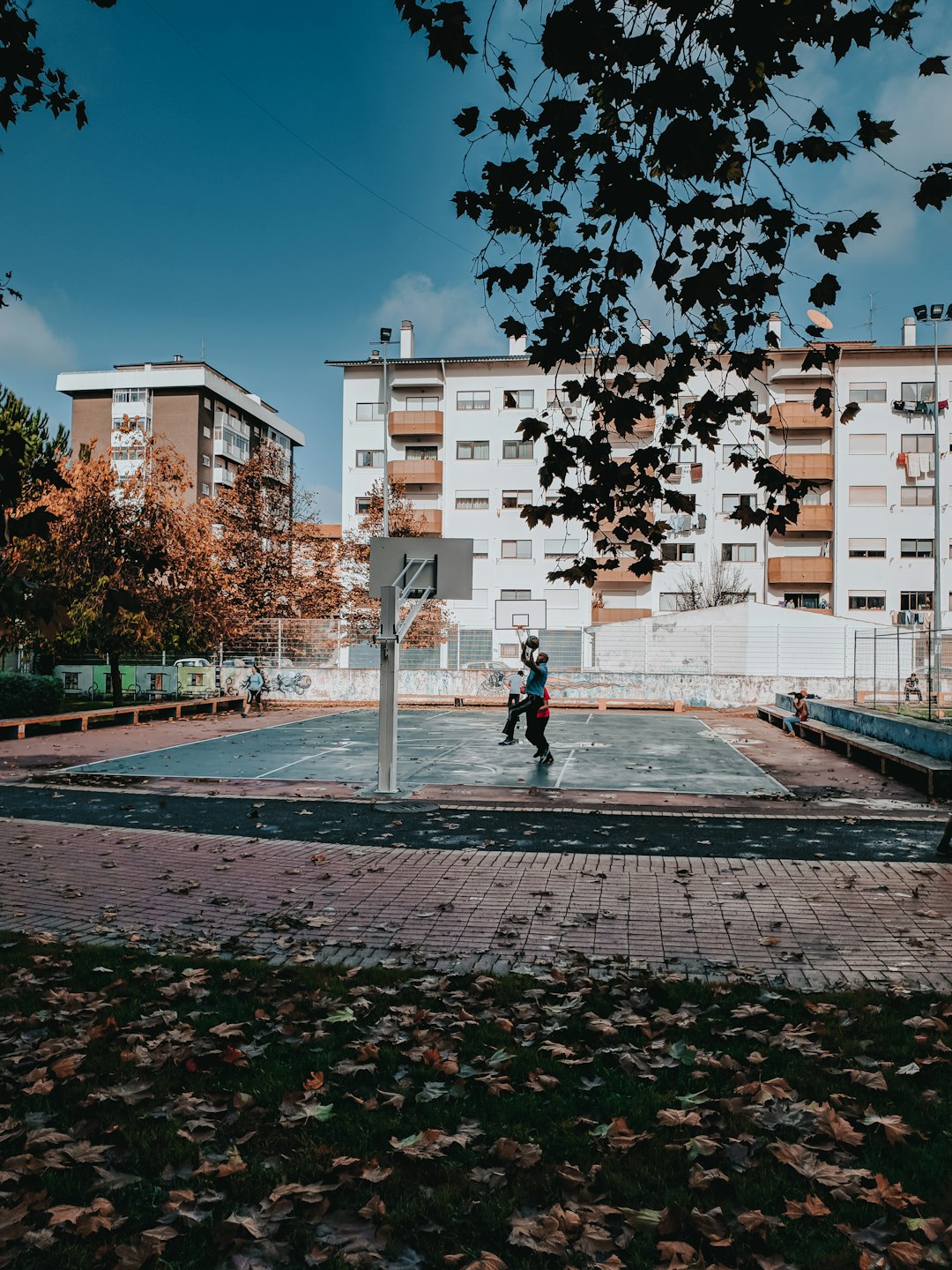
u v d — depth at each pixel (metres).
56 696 22.62
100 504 24.50
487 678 32.44
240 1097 3.38
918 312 45.16
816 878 6.99
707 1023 4.12
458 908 6.23
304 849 8.25
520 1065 3.68
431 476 48.75
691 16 3.62
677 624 32.56
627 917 5.96
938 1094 3.39
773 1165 2.93
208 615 29.84
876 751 13.91
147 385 58.38
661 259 4.54
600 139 4.20
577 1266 2.44
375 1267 2.43
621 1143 3.03
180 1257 2.50
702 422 5.06
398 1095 3.40
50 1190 2.81
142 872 7.37
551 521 5.35
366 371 50.53
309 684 32.78
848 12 3.81
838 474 46.78
